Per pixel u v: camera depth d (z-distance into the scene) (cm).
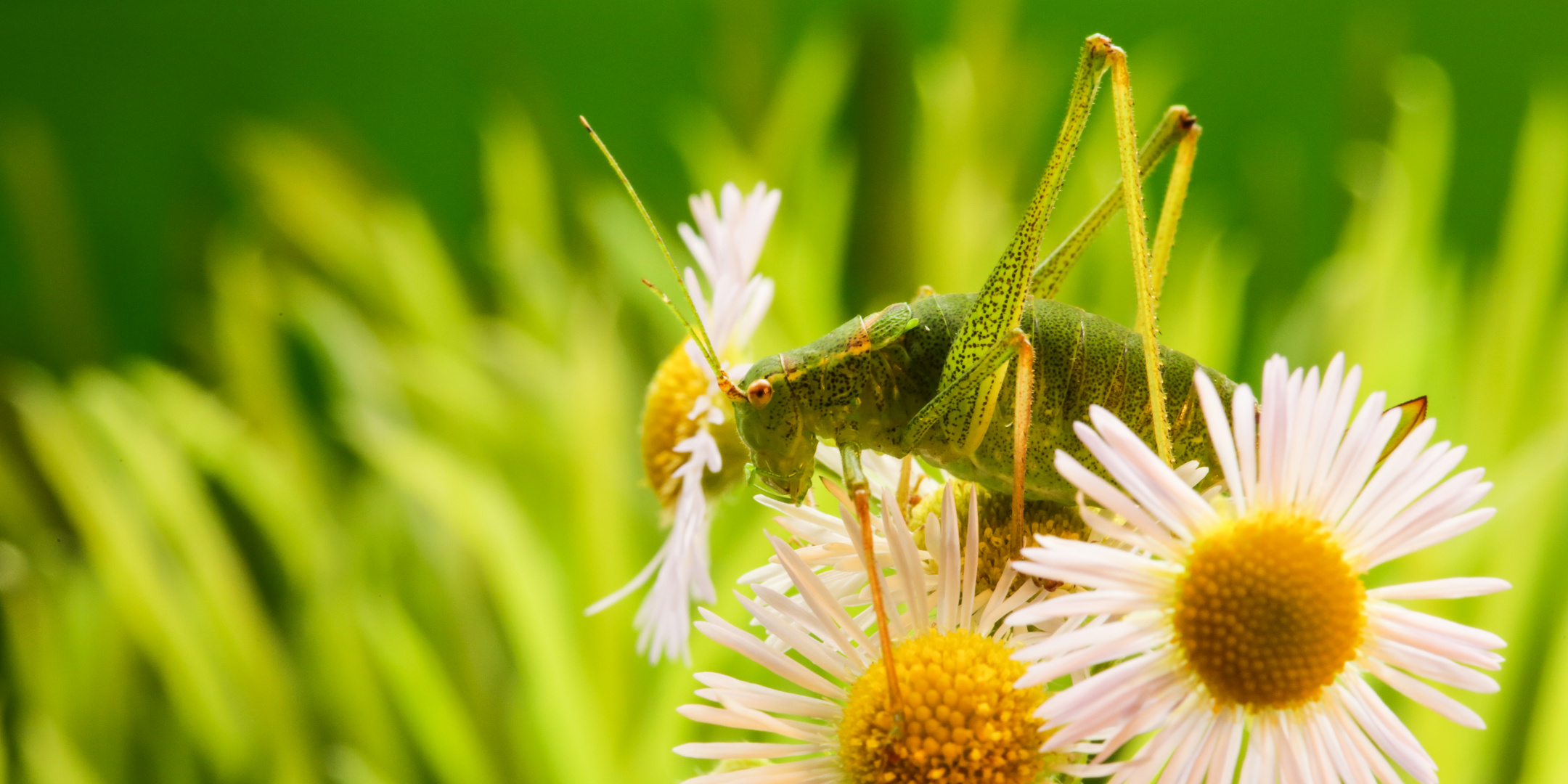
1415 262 36
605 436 31
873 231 43
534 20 75
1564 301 35
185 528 35
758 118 48
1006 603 16
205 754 33
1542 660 27
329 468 44
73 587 38
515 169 46
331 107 72
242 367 42
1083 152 46
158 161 71
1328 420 15
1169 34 66
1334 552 15
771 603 16
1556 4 69
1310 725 15
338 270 49
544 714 27
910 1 63
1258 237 51
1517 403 34
